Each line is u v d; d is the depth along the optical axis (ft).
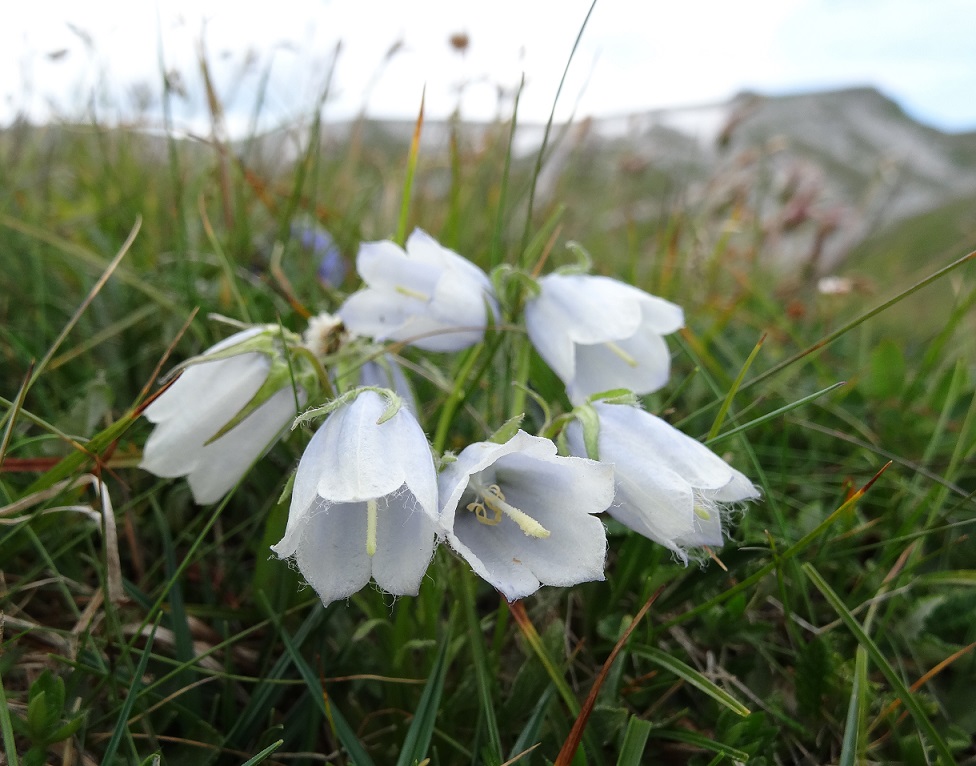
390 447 0.27
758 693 0.35
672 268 0.73
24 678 0.32
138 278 0.55
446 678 0.33
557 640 0.31
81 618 0.31
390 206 0.76
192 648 0.32
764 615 0.39
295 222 0.63
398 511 0.29
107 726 0.30
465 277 0.39
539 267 0.51
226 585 0.38
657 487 0.30
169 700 0.29
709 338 0.59
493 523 0.30
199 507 0.43
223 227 0.67
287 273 0.59
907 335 0.91
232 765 0.30
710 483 0.30
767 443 0.53
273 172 0.77
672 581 0.38
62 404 0.47
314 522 0.29
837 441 0.54
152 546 0.40
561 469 0.30
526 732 0.28
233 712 0.31
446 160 0.78
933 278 0.34
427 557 0.28
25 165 0.70
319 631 0.32
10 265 0.57
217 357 0.34
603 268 0.76
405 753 0.27
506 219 0.66
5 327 0.49
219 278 0.59
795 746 0.33
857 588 0.38
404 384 0.40
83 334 0.50
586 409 0.31
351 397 0.29
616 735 0.31
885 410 0.57
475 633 0.30
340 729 0.28
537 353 0.45
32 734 0.26
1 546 0.32
